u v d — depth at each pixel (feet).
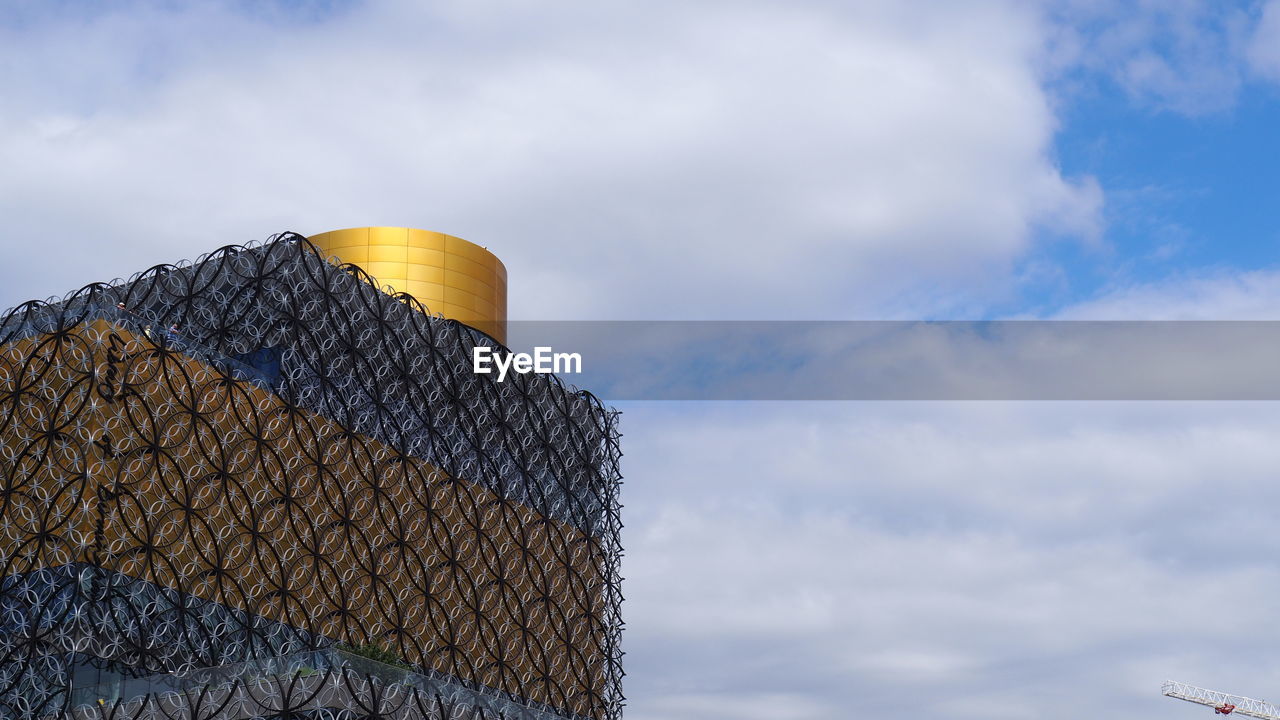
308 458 140.56
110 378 122.83
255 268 144.25
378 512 146.61
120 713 111.75
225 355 139.54
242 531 130.62
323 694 117.19
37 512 121.08
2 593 118.32
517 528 167.63
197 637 124.16
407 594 147.54
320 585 136.05
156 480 124.36
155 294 144.15
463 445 162.71
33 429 124.26
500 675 157.28
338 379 147.54
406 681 125.29
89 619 116.26
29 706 116.16
